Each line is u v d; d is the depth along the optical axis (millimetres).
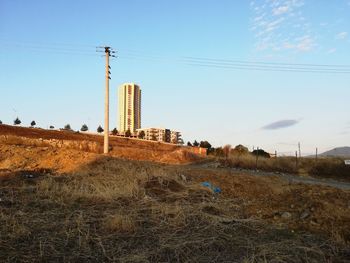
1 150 20859
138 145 50688
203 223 9758
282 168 28125
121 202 11656
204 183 14414
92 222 9594
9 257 7195
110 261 7273
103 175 15414
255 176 17609
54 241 8141
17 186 13633
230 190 14320
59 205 11188
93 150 33125
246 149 41094
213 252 7867
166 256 7590
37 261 7117
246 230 9422
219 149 42156
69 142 32906
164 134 108438
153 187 13383
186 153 36062
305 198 11742
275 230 9430
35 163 19094
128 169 16453
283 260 7480
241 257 7629
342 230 9227
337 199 11812
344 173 26641
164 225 9516
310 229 9500
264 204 11969
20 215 9867
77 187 13047
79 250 7727
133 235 8727
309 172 27516
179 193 12773
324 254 7879
